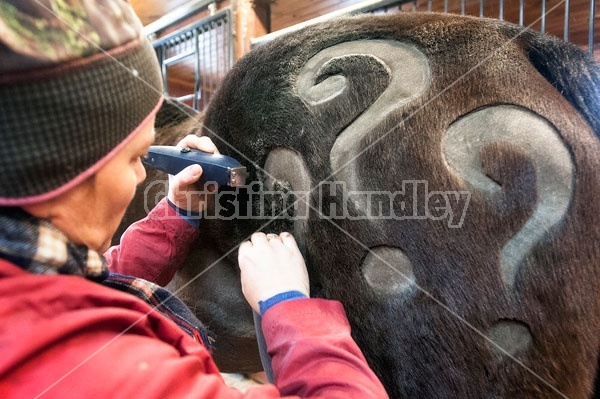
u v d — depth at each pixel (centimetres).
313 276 54
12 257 29
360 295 50
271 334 44
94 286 32
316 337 41
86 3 32
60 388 26
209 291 74
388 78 53
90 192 34
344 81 54
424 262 46
